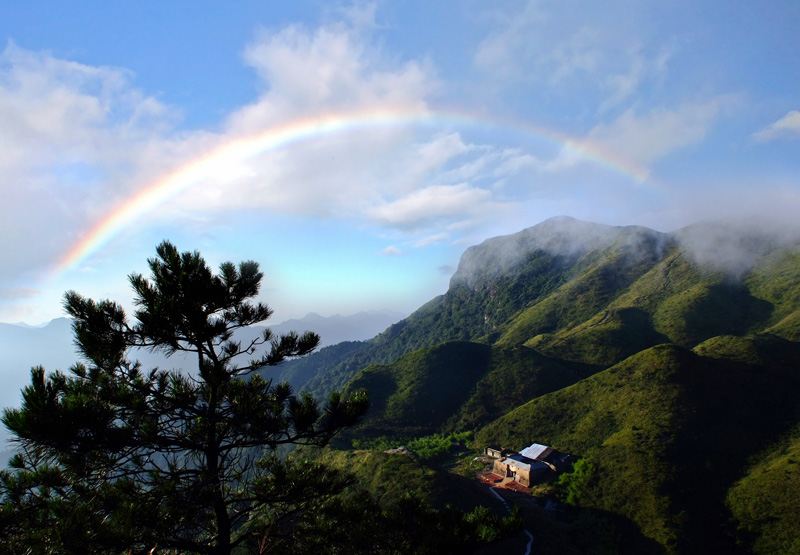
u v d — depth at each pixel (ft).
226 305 34.96
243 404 32.86
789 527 130.31
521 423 250.37
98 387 31.14
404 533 34.86
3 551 26.71
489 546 35.06
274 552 33.65
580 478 181.98
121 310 32.60
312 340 38.24
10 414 24.90
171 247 34.99
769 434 182.60
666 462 172.35
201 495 30.12
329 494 36.06
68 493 29.04
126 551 27.94
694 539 138.62
